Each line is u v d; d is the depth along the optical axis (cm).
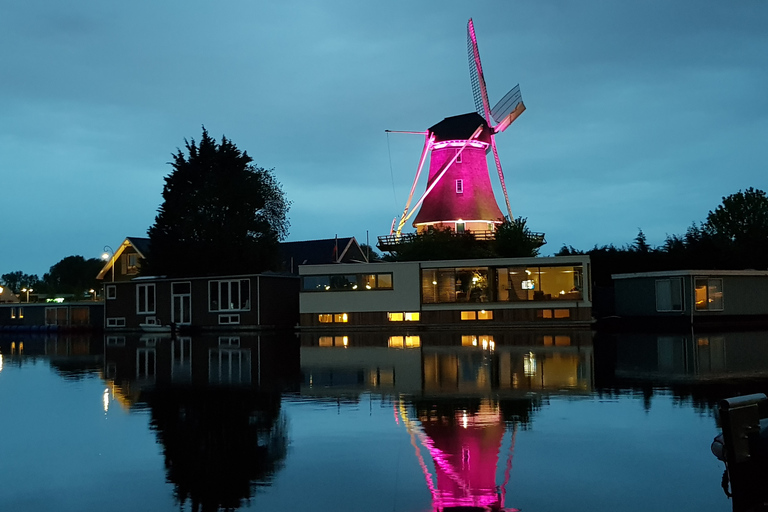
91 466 881
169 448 971
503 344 2748
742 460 575
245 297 4628
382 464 861
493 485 765
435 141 5975
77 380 1823
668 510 678
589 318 3925
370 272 4228
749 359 1966
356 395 1414
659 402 1245
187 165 5897
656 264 5081
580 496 723
